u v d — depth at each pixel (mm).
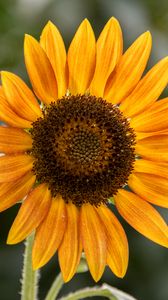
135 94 407
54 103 398
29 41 386
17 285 570
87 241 395
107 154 403
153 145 410
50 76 392
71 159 397
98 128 402
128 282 583
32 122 394
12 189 388
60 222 392
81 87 403
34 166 393
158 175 410
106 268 584
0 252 575
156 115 408
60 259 387
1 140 386
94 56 398
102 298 558
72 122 398
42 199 393
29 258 415
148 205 409
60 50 393
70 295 431
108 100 408
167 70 405
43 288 574
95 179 401
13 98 384
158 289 581
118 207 408
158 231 405
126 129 408
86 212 402
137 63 404
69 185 397
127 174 408
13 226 382
